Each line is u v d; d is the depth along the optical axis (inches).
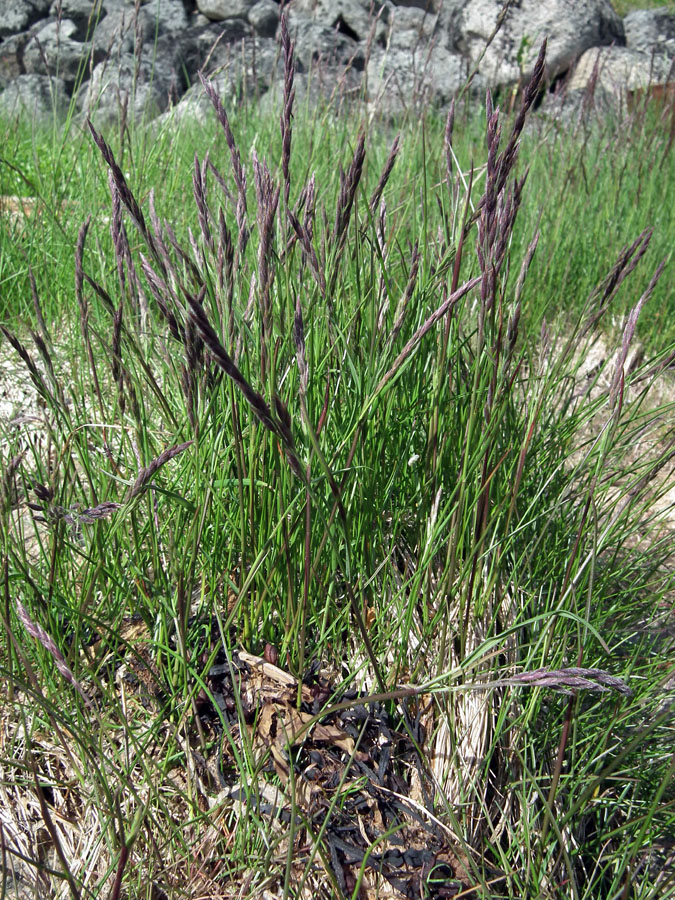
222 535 75.9
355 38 456.1
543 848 64.5
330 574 71.7
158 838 63.7
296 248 79.1
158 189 146.6
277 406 47.7
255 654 74.7
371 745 69.4
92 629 75.3
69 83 444.8
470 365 78.5
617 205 189.3
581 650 62.2
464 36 400.5
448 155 75.2
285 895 53.9
